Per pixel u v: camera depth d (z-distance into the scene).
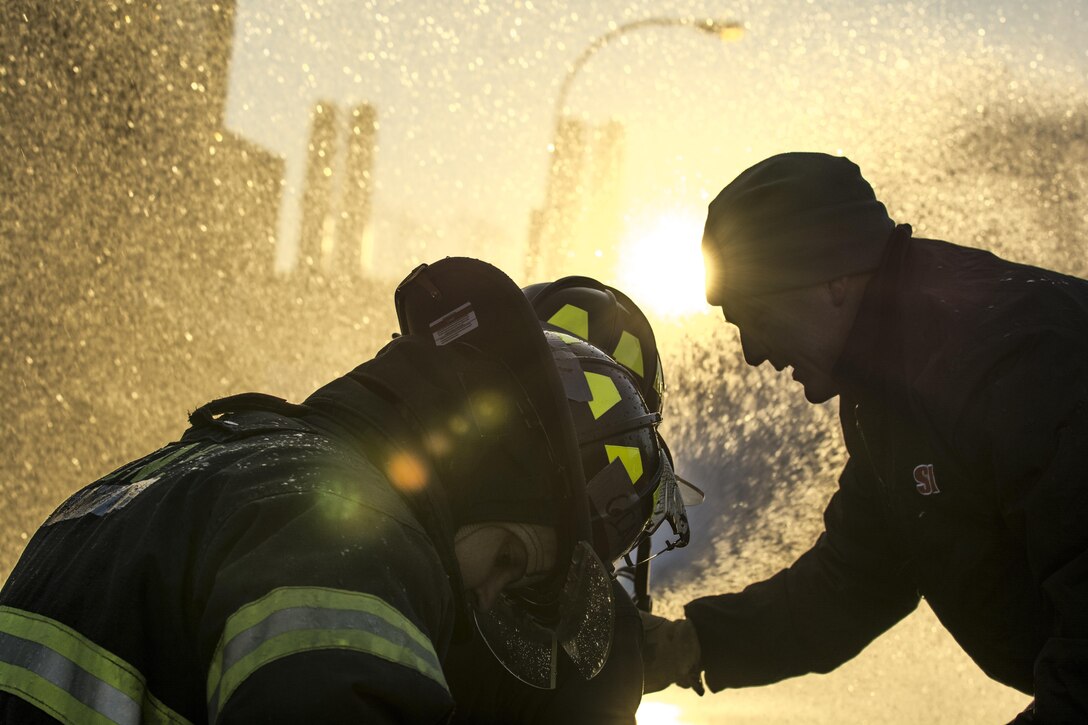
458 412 1.12
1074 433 1.50
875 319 1.76
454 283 1.20
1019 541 1.64
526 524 1.16
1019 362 1.56
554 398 1.15
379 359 1.16
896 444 1.74
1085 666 1.47
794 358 1.88
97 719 0.94
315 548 0.92
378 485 1.01
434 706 0.89
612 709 1.58
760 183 1.84
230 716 0.85
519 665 1.37
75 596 0.99
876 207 1.83
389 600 0.91
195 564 0.96
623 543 1.34
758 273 1.83
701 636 2.25
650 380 2.16
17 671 0.98
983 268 1.74
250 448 1.04
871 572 2.16
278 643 0.86
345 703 0.85
